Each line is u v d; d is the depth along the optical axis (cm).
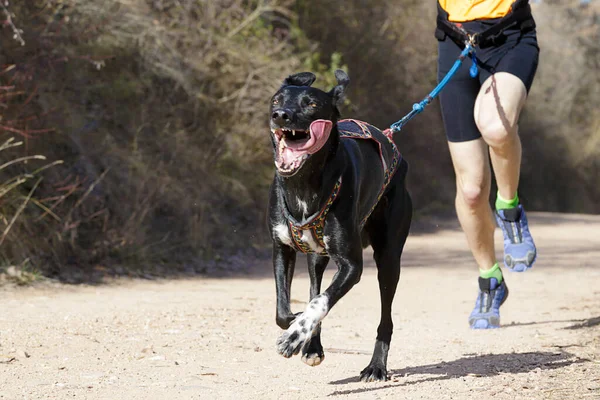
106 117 1386
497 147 648
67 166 1209
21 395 453
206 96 1603
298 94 475
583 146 3994
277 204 491
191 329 694
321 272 537
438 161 2708
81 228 1159
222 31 1684
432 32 2600
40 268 1048
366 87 2344
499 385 489
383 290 543
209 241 1359
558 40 4116
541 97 3941
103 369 528
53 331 665
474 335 694
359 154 514
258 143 1664
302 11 2183
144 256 1191
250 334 679
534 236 1894
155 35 1506
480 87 681
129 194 1259
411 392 473
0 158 1120
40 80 1230
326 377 522
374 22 2369
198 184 1455
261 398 457
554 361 567
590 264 1345
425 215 2408
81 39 1320
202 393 466
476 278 1170
